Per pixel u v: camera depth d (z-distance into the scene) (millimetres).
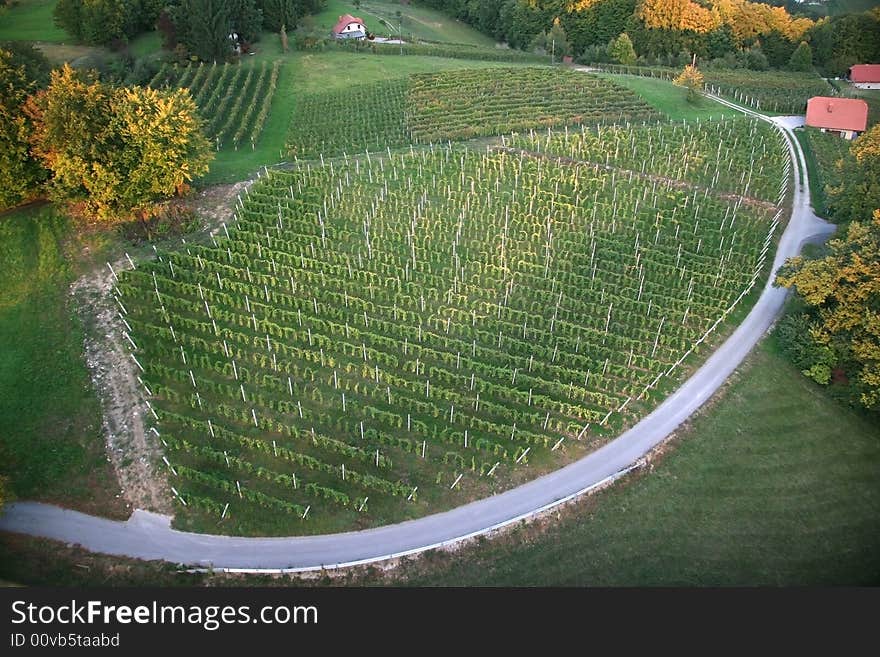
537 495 46406
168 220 68688
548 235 68438
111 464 48344
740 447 50469
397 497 46094
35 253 65562
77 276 63156
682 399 53875
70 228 68438
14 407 52188
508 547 43688
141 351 55812
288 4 125750
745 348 58594
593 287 62781
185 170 67875
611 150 83625
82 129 63562
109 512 45719
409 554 42781
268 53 119062
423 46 128000
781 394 54625
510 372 53969
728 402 53688
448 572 42344
